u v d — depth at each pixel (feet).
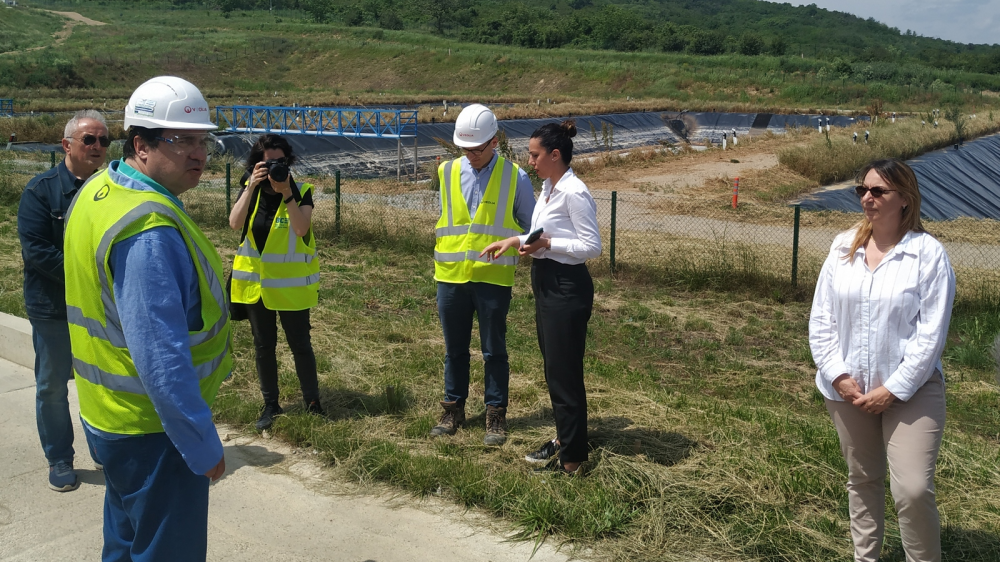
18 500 12.82
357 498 13.01
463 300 15.40
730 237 47.06
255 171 14.80
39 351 12.82
